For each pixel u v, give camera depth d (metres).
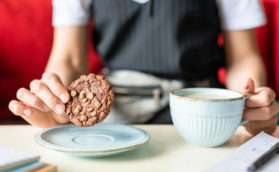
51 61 0.97
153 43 0.96
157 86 0.95
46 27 1.51
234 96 0.68
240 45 1.01
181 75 0.97
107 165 0.60
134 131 0.69
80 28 1.01
